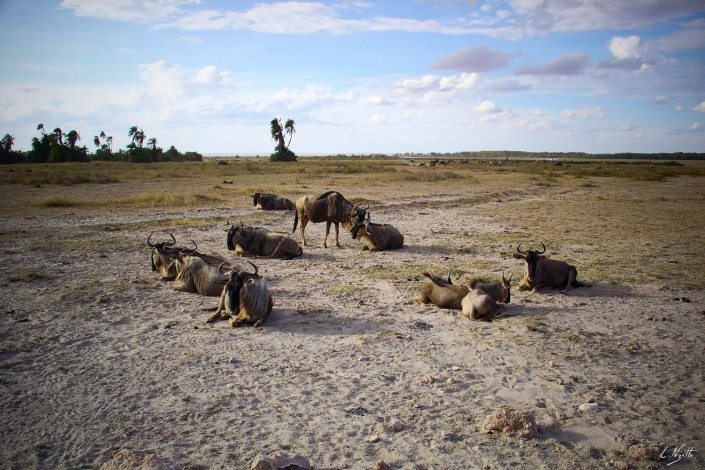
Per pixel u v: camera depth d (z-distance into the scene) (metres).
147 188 37.78
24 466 4.99
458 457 5.32
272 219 23.50
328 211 16.94
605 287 12.30
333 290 11.73
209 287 11.05
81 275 12.70
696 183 54.00
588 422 6.05
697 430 5.89
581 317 10.02
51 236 17.72
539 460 5.28
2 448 5.30
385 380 7.15
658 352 8.24
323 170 63.59
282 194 34.88
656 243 18.28
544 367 7.61
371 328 9.28
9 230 18.78
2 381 6.87
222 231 19.70
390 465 5.14
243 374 7.27
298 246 15.66
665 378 7.27
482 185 45.94
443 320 9.79
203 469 5.00
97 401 6.41
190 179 48.62
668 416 6.20
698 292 11.92
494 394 6.77
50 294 10.95
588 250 16.88
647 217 25.56
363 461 5.22
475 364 7.73
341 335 8.92
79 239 17.30
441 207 29.44
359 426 5.92
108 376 7.14
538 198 36.41
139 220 22.05
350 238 19.52
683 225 22.70
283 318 9.77
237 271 9.64
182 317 9.77
